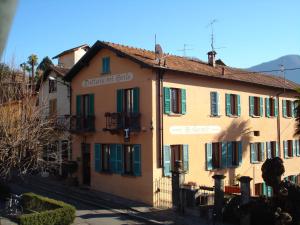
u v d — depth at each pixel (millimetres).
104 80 22188
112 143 21516
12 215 15773
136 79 20141
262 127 26984
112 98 21594
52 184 23781
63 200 20141
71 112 24625
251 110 25875
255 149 26312
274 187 12578
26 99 19328
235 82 24484
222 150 23172
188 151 20906
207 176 21938
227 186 21297
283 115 29469
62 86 26625
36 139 17703
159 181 19328
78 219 16312
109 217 16812
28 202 16547
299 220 11828
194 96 21469
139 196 19750
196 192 16938
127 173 20656
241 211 13953
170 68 19469
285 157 29422
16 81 20594
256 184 26125
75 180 23531
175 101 20688
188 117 21016
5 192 19344
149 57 21641
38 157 17891
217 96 22969
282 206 12398
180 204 17078
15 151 16922
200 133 21703
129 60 20516
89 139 23203
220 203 15453
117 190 21094
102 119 22250
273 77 32250
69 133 24312
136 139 20031
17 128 17234
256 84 25859
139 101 19953
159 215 16891
